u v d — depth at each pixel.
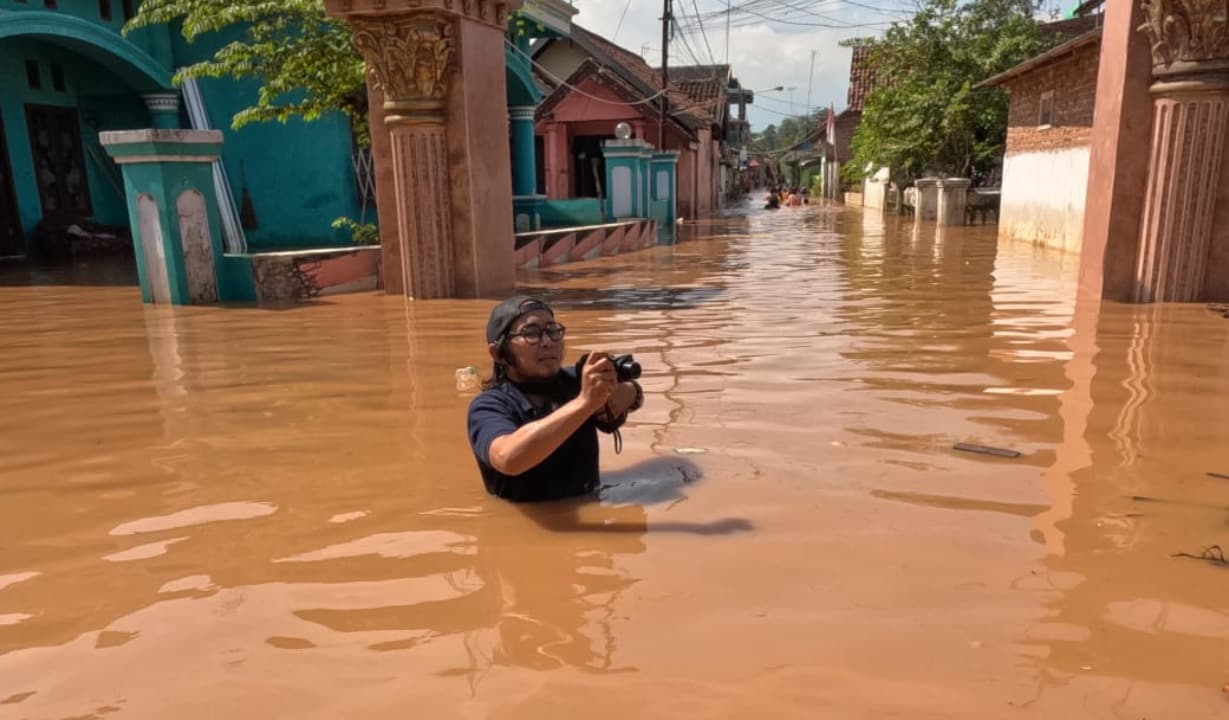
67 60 16.86
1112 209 8.20
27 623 2.50
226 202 16.56
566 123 29.20
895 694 2.04
